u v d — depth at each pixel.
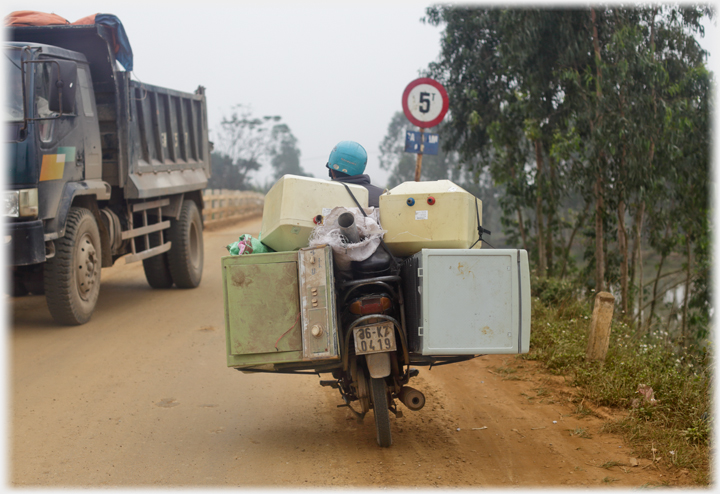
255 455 4.16
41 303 9.29
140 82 9.44
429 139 8.73
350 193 4.26
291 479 3.75
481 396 5.49
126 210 9.22
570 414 5.00
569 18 9.24
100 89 8.92
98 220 8.41
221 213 27.98
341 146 4.83
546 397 5.42
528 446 4.34
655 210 11.06
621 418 4.83
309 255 3.96
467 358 4.45
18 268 7.70
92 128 8.34
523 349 3.92
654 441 4.29
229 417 4.93
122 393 5.42
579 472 3.88
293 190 4.11
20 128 6.75
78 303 7.71
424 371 6.28
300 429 4.69
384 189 4.79
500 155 10.81
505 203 11.67
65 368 6.07
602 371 5.68
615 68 8.72
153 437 4.47
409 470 3.90
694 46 9.62
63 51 7.73
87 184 8.03
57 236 7.20
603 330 5.97
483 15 10.93
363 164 4.85
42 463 3.98
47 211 7.06
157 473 3.85
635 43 8.60
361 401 4.25
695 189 10.12
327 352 3.96
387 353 4.04
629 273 11.09
